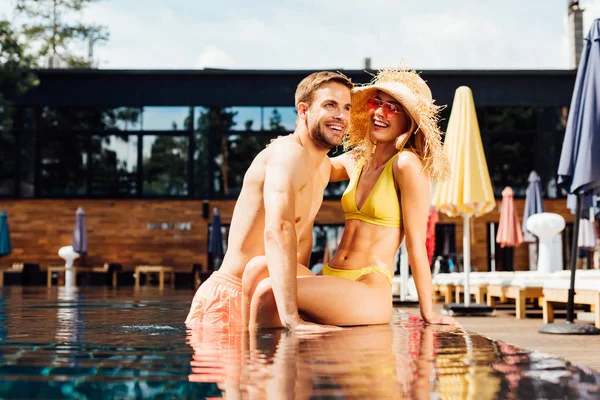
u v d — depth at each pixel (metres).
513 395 1.05
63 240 21.44
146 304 5.38
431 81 21.62
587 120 6.54
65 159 21.66
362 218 2.89
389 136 2.94
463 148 9.09
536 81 21.55
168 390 1.10
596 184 6.49
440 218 20.91
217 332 2.25
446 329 2.34
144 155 21.72
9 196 21.55
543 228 11.25
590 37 6.76
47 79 21.56
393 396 1.04
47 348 1.72
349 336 2.02
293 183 2.57
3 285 18.98
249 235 2.85
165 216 21.55
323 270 3.02
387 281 2.82
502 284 9.62
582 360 4.26
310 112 2.81
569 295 6.63
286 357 1.48
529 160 21.52
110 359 1.48
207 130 21.72
